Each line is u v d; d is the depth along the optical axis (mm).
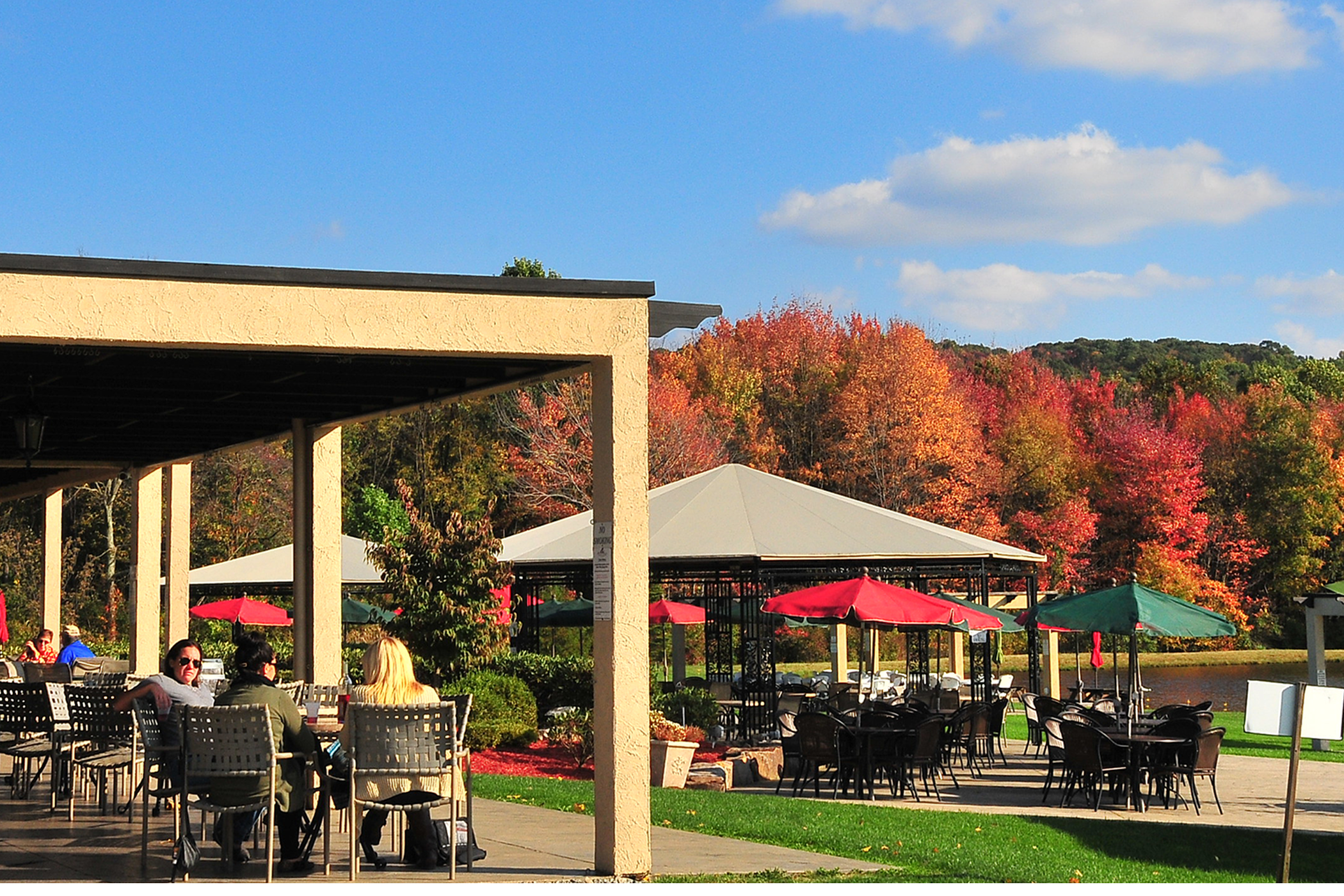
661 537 22062
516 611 25016
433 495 47031
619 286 8789
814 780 16141
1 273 7582
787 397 57312
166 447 16297
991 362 69062
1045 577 55500
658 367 58062
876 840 10562
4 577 38344
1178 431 60219
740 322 60281
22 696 11102
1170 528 56031
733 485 23828
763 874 8594
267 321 8125
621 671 8578
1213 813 14578
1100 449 59750
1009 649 51812
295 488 14172
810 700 20688
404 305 8414
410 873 8445
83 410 12977
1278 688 8984
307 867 8422
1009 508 58719
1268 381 72625
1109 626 16688
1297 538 59719
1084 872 9711
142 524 17812
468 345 8500
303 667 14133
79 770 11898
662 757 15969
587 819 11180
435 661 19047
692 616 26672
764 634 24969
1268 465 60156
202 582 25469
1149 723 16094
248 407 13047
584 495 47844
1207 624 16844
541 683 20641
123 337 7816
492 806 11969
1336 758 21219
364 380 11266
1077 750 14992
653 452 49344
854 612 17734
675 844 10070
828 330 59312
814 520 22672
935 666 46938
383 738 8102
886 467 55062
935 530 23672
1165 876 9812
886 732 15219
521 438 49906
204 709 7992
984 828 12023
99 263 7723
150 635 17766
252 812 8578
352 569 24875
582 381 49031
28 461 11977
